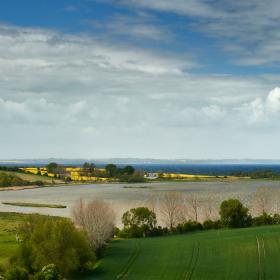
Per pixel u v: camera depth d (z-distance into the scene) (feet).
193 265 230.48
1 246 288.30
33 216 298.76
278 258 233.55
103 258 255.29
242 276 207.82
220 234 309.01
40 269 220.23
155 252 263.70
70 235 233.55
